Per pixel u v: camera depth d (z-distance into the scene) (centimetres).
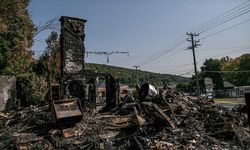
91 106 1336
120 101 1352
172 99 1295
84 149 796
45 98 1385
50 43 2414
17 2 2075
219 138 934
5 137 902
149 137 878
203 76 6875
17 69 2106
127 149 808
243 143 883
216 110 1202
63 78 1330
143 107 1109
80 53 1443
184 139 869
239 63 6322
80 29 1463
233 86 6125
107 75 1390
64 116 916
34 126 1002
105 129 942
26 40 2245
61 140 843
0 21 1959
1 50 2036
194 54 3353
